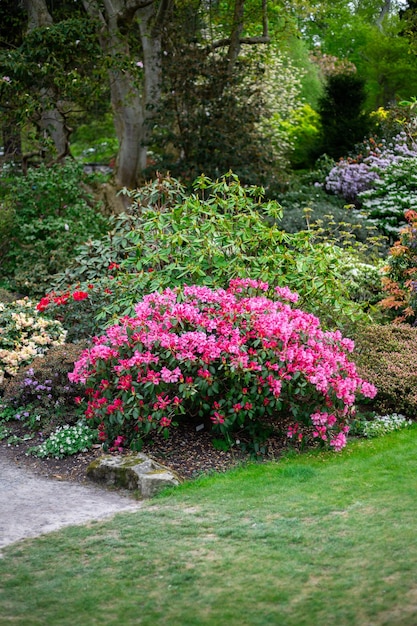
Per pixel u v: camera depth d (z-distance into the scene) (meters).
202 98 14.18
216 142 13.83
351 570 3.81
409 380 6.92
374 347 7.58
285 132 20.06
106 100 16.84
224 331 5.95
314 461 5.77
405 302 8.57
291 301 6.64
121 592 3.75
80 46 13.43
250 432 6.04
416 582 3.60
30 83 13.46
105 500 5.23
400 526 4.30
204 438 6.37
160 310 6.18
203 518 4.68
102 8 15.12
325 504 4.78
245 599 3.60
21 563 4.14
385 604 3.43
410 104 17.22
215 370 5.99
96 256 8.97
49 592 3.78
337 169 15.53
